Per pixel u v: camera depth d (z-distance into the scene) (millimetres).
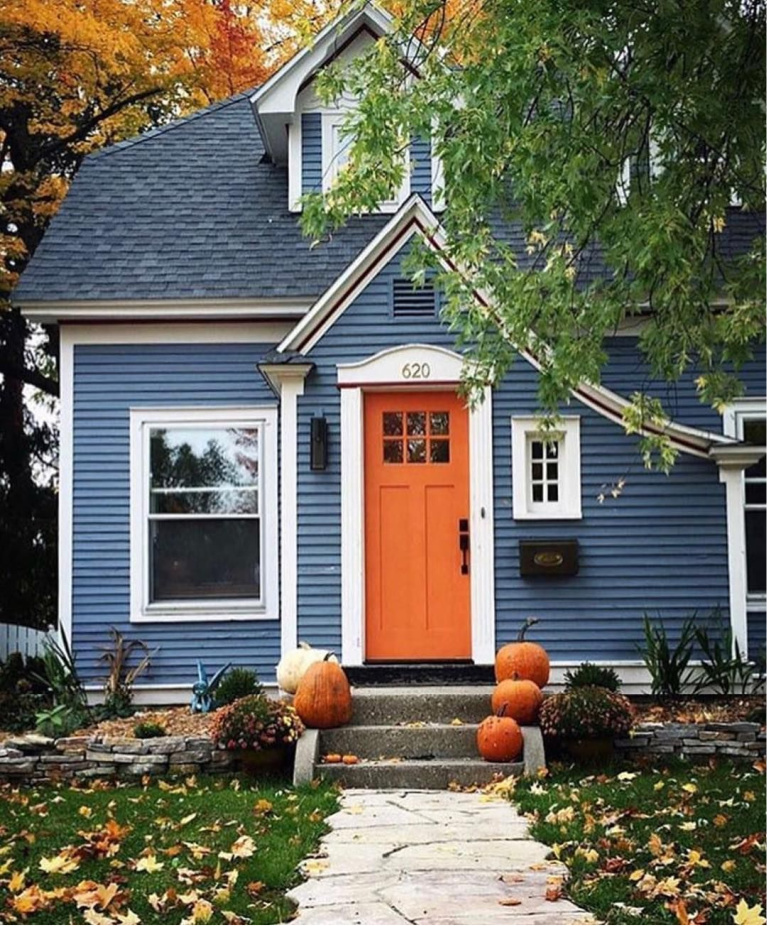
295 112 13375
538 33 7484
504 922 5465
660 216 7438
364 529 11297
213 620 12211
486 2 8227
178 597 12320
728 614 11250
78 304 12211
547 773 9180
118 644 11977
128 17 16172
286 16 16859
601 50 7844
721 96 8258
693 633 11195
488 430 11320
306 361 11188
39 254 12695
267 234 13188
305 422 11297
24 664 13055
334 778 9227
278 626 12219
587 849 6723
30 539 17875
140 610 12172
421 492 11414
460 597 11328
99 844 6934
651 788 8492
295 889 6133
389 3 9305
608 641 11250
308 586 11156
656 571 11281
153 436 12500
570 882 6125
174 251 12875
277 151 14094
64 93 17891
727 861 6363
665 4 7730
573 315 9117
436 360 11227
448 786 9172
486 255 9453
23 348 20438
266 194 13852
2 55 16781
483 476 11281
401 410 11461
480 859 6691
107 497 12336
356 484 11203
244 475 12461
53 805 8422
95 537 12289
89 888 6020
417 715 10180
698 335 9195
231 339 12555
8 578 17297
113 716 11406
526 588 11242
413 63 10492
